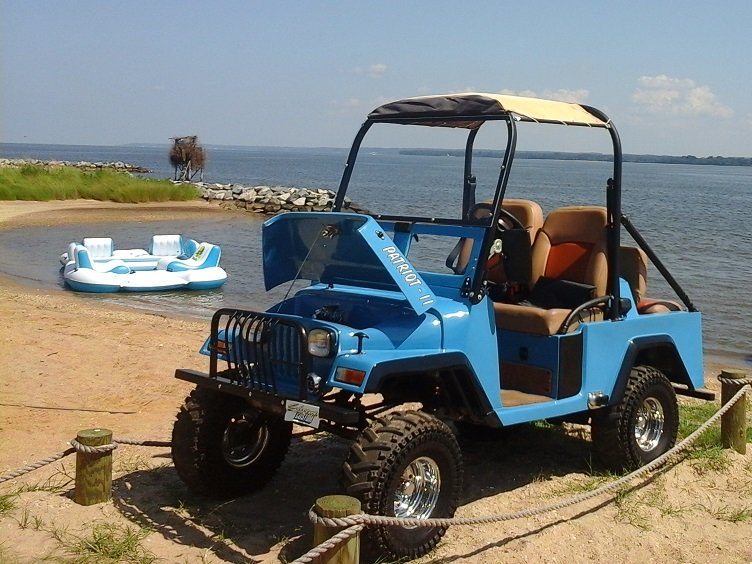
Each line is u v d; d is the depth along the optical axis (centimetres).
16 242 2345
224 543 451
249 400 444
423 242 541
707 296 1697
